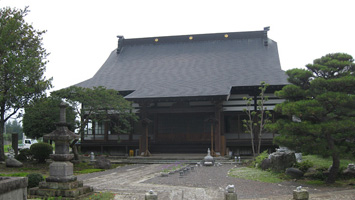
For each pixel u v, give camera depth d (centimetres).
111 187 1262
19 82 1917
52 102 2184
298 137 1302
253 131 2850
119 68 3581
